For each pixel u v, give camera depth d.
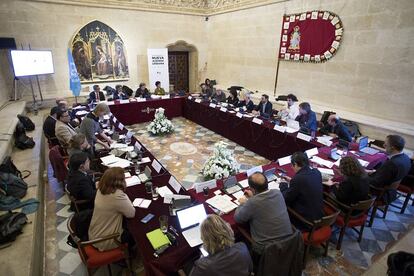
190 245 1.84
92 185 2.62
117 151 3.49
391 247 2.70
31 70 6.42
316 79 6.17
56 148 3.51
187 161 4.71
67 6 6.89
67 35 7.08
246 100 6.21
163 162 4.66
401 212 3.31
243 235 2.15
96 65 7.70
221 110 5.84
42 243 2.68
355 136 4.75
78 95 7.32
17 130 4.59
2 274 1.96
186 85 10.28
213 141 5.70
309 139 3.96
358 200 2.46
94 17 7.32
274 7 6.85
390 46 4.72
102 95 6.85
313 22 5.92
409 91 4.60
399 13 4.50
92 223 2.10
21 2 6.33
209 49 9.66
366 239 2.82
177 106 7.36
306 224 2.24
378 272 2.36
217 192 2.54
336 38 5.53
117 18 7.67
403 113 4.75
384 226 3.05
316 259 2.53
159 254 1.76
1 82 6.20
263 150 4.87
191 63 9.95
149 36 8.36
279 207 1.92
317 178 2.27
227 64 8.95
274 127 4.55
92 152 3.46
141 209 2.27
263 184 1.97
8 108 5.84
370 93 5.18
